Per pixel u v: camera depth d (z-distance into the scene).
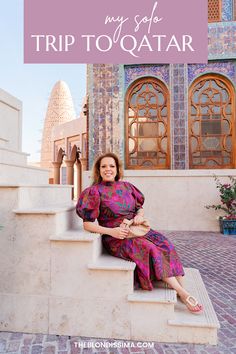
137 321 2.36
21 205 2.58
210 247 5.83
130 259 2.56
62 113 23.69
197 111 8.14
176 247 5.83
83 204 2.64
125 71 8.29
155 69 8.21
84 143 15.73
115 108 8.14
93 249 2.45
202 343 2.28
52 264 2.48
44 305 2.47
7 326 2.50
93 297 2.42
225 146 8.07
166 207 8.01
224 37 8.01
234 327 2.57
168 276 2.48
